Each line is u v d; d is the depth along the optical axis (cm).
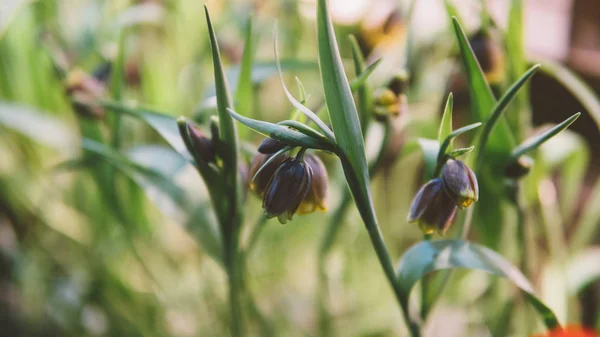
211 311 81
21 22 86
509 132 60
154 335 86
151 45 98
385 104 61
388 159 66
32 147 93
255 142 80
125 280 87
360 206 54
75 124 89
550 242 70
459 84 69
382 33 72
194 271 92
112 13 92
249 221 83
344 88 52
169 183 66
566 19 123
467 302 84
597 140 107
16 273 97
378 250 55
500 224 68
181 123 57
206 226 66
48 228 100
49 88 88
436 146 57
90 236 89
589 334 62
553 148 74
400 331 83
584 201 102
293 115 55
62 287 92
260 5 91
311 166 54
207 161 57
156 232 86
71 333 91
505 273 56
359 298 86
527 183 67
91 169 73
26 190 95
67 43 85
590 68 108
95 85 70
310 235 91
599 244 97
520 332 74
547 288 70
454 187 53
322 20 52
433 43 74
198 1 86
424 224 54
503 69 64
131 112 62
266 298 88
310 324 86
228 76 69
